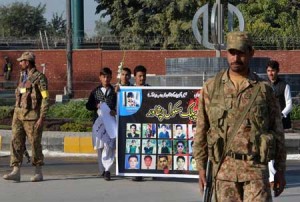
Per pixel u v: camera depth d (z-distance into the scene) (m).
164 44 49.78
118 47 49.81
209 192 6.19
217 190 6.04
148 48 50.09
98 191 10.90
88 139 17.11
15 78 42.16
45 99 11.12
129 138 11.62
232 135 5.95
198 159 6.23
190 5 50.16
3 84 40.09
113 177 12.38
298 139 16.98
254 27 47.44
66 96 30.69
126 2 51.81
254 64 25.97
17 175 11.72
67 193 10.73
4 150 17.59
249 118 5.95
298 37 45.06
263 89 6.00
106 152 11.97
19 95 11.34
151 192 10.80
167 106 11.51
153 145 11.56
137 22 51.47
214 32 25.66
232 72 6.06
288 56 42.06
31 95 11.21
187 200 10.15
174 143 11.48
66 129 19.56
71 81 32.88
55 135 17.81
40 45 46.00
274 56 42.03
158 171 11.54
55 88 42.03
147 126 11.57
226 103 5.98
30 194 10.65
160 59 42.28
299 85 27.45
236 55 5.96
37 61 42.41
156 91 11.55
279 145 6.13
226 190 5.96
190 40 49.16
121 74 12.11
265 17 48.66
